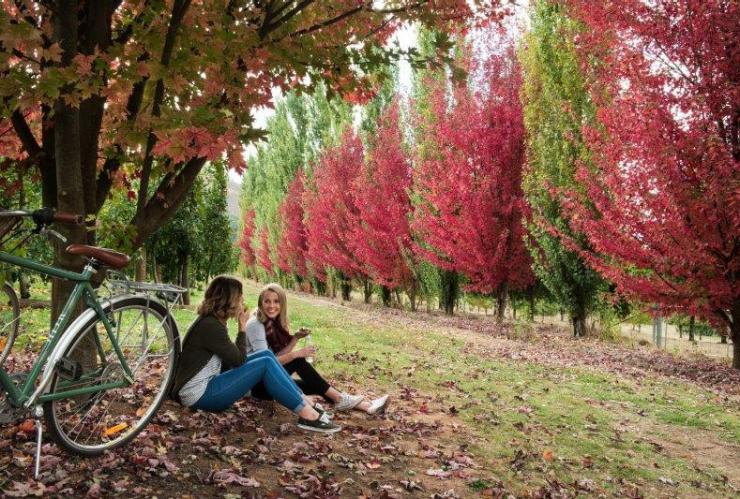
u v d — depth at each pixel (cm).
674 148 1067
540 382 882
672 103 1077
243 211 7569
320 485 357
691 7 1037
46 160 441
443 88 2250
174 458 357
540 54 1764
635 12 1102
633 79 1128
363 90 515
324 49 458
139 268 1670
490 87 2014
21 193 500
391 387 723
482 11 510
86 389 320
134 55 381
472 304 3047
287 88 482
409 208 2706
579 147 1650
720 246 1093
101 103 426
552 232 1490
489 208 1958
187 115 343
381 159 2772
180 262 1961
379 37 531
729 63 1061
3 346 374
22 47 369
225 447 387
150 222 450
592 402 768
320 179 3612
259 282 7138
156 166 447
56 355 299
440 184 2045
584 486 450
